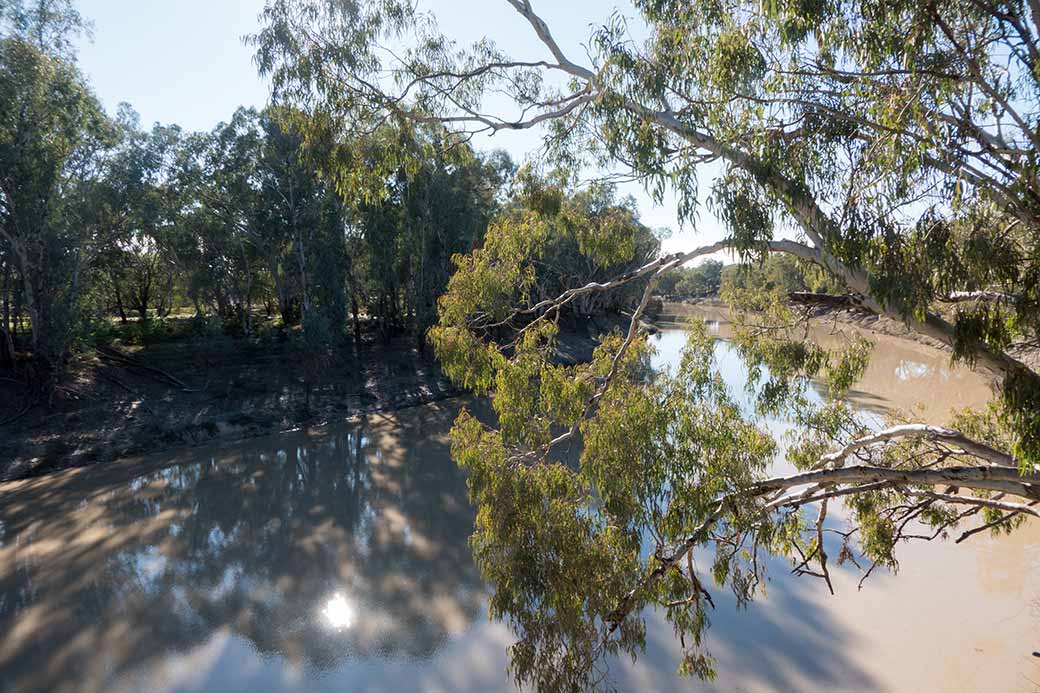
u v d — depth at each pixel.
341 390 32.91
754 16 6.21
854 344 7.25
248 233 39.28
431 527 17.59
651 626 12.46
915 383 34.25
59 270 27.56
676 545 6.97
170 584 14.41
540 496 6.69
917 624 12.29
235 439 26.20
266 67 8.32
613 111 6.85
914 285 4.99
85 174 29.73
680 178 6.31
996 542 15.87
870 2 5.61
